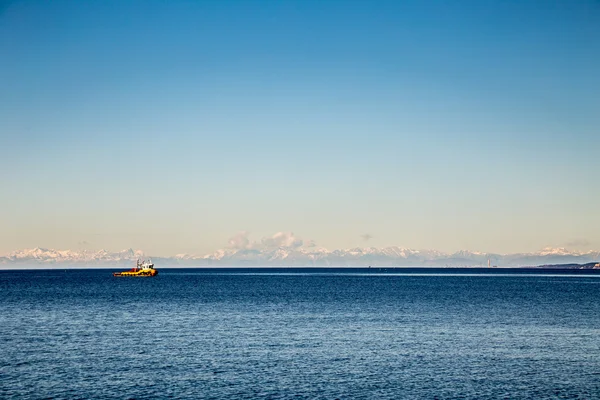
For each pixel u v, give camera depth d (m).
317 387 48.66
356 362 57.94
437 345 67.44
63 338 71.88
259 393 46.84
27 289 184.12
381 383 49.97
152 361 58.09
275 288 193.62
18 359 58.81
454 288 195.12
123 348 64.94
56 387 48.34
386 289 187.88
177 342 69.06
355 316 97.06
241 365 56.44
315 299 137.00
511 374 53.19
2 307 113.06
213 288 192.25
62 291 171.38
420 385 49.44
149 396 45.88
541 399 45.47
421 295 153.38
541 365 56.72
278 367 55.69
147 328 81.00
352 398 45.62
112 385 48.97
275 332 77.38
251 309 109.44
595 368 55.47
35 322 87.69
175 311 105.25
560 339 71.75
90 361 58.03
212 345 67.06
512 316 97.06
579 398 45.81
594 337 73.31
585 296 148.50
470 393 47.09
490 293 163.25
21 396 45.81
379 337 73.25
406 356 60.94
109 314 99.69
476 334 75.81
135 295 151.75
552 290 180.62
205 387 48.50
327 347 66.00
